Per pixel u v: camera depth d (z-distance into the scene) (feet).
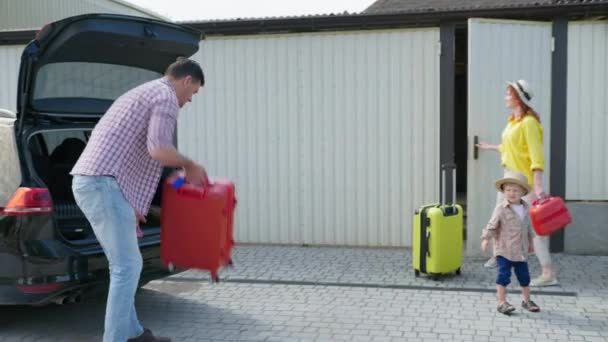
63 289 13.78
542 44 22.27
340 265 21.40
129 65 16.42
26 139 14.37
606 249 22.50
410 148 23.41
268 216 24.73
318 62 23.91
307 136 24.20
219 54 24.68
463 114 36.55
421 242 19.34
